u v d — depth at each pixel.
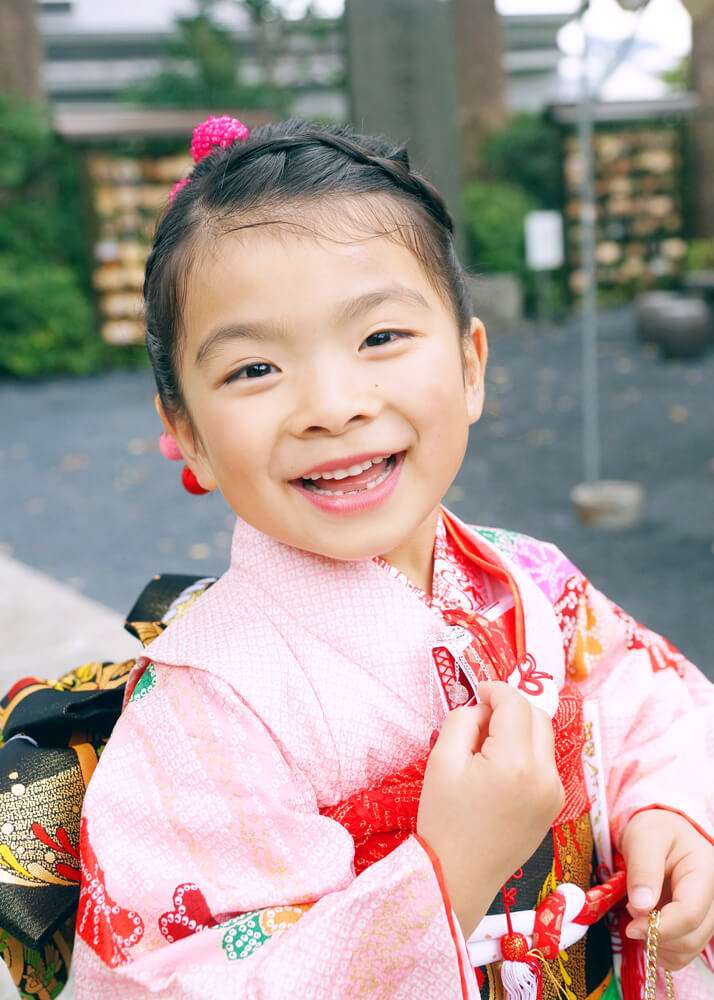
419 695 0.92
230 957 0.82
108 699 1.04
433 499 0.91
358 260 0.84
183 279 0.88
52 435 9.27
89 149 12.87
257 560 0.96
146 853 0.87
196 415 0.91
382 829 0.88
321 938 0.79
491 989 0.93
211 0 17.72
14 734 1.05
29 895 0.96
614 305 16.52
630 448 7.65
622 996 1.07
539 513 6.15
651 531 5.62
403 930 0.80
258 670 0.89
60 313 12.42
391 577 0.95
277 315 0.83
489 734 0.84
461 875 0.82
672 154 16.34
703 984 1.15
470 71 16.56
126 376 12.39
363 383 0.85
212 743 0.87
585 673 1.13
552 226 8.05
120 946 0.84
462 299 0.97
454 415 0.90
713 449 7.41
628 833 1.02
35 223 12.83
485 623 0.94
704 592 4.61
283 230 0.84
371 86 8.20
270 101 16.98
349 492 0.87
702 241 16.55
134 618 1.19
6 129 12.71
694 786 1.05
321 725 0.89
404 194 0.90
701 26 15.66
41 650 3.42
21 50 14.30
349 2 8.11
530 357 11.93
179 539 6.15
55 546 6.15
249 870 0.85
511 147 16.09
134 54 24.70
